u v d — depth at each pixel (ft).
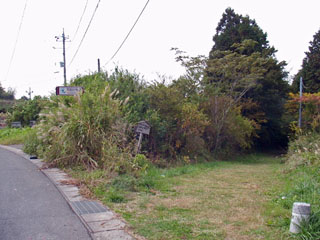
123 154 34.14
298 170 34.45
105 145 34.63
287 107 83.10
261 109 93.91
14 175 32.07
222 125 66.03
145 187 26.68
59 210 20.10
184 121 50.93
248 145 78.69
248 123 74.74
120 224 17.35
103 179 28.45
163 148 47.52
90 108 37.24
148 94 50.08
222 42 95.20
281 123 98.02
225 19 101.09
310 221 15.42
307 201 19.72
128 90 48.39
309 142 48.83
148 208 20.56
